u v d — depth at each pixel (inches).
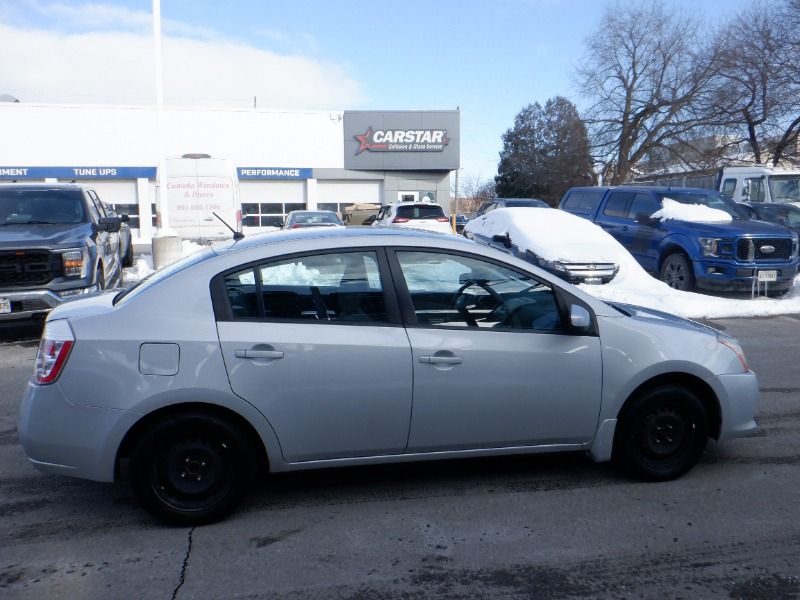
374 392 161.5
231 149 1472.7
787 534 155.1
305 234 173.9
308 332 159.3
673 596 131.2
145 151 1424.7
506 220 517.0
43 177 1390.3
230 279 160.9
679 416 181.0
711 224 506.3
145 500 155.6
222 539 153.7
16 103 1365.7
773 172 762.2
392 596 131.6
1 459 202.7
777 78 1123.9
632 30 1441.9
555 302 175.3
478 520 162.4
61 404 151.9
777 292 520.7
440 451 169.5
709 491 178.1
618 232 585.0
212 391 153.1
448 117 1560.0
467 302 170.7
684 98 1391.5
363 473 190.5
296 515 165.5
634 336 175.8
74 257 365.7
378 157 1546.5
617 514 165.0
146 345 152.6
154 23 673.0
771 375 296.5
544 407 171.2
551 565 142.5
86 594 132.0
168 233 682.2
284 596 131.7
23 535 155.8
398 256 169.2
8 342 374.0
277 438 158.6
